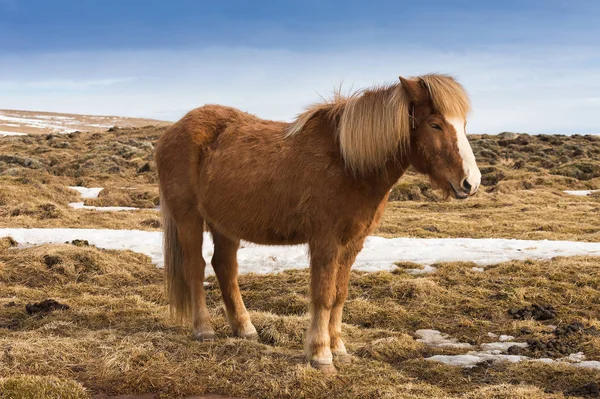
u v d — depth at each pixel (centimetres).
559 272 751
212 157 480
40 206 1398
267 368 434
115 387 408
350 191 424
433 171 408
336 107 443
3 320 597
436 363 475
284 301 671
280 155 446
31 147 3641
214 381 418
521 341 543
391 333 555
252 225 463
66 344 465
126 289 746
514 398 383
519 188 2228
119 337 496
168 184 515
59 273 793
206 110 518
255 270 838
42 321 577
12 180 1819
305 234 444
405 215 1506
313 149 436
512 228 1262
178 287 528
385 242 998
